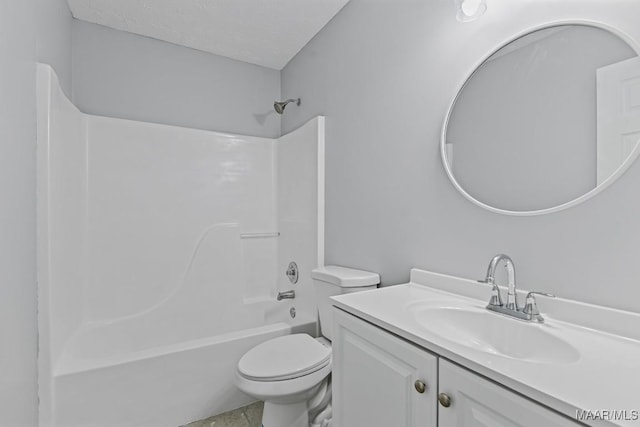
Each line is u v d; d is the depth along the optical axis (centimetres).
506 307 96
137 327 210
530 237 99
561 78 93
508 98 106
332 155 202
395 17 153
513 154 104
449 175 123
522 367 63
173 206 235
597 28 87
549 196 95
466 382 67
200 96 254
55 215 147
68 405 136
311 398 147
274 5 196
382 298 114
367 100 172
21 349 108
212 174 251
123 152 219
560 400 52
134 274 220
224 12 204
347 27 191
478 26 116
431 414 76
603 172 84
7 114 97
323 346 156
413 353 81
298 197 238
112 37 223
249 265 265
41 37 137
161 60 239
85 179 205
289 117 267
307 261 223
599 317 82
